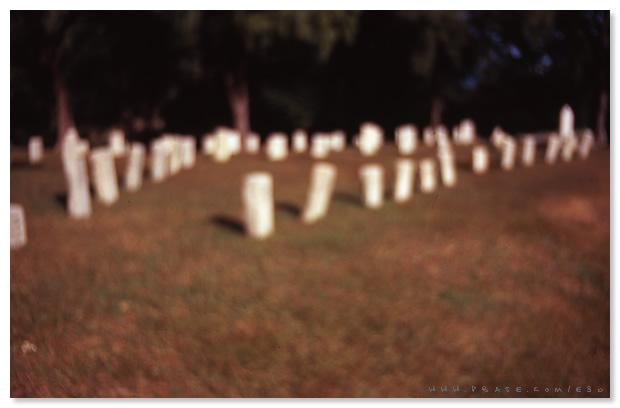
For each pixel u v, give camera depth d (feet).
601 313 16.89
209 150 59.11
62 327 13.83
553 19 69.46
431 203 31.42
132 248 20.38
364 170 30.01
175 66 85.25
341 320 15.10
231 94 81.46
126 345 13.28
